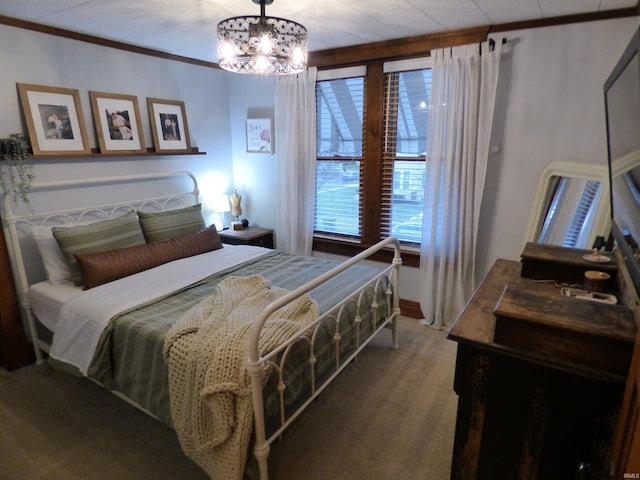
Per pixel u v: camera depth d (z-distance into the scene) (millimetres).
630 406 775
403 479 1752
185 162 3717
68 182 2760
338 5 2217
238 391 1468
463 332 1212
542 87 2580
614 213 1406
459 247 2971
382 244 2426
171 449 1926
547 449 1146
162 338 1762
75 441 1975
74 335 2092
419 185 3268
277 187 3873
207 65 3793
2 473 1779
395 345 2840
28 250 2639
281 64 2035
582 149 2525
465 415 1235
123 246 2730
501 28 2619
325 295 2248
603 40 2357
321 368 1957
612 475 868
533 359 1086
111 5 2201
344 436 2004
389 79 3189
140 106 3268
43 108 2625
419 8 2279
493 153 2822
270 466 1810
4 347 2543
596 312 1105
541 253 1686
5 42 2434
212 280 2545
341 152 3613
